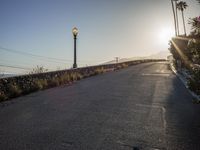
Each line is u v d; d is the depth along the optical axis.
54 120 5.29
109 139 4.26
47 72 10.78
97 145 4.00
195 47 5.22
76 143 4.07
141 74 15.45
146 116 5.71
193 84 5.25
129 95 8.20
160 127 4.95
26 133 4.49
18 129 4.71
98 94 8.32
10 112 5.93
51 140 4.18
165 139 4.32
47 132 4.55
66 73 12.62
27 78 9.16
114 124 5.08
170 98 7.81
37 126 4.88
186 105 6.86
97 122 5.19
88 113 5.87
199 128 4.91
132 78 13.17
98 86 10.21
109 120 5.34
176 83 11.16
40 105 6.65
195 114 5.93
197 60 5.23
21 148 3.85
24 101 7.18
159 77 13.64
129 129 4.79
